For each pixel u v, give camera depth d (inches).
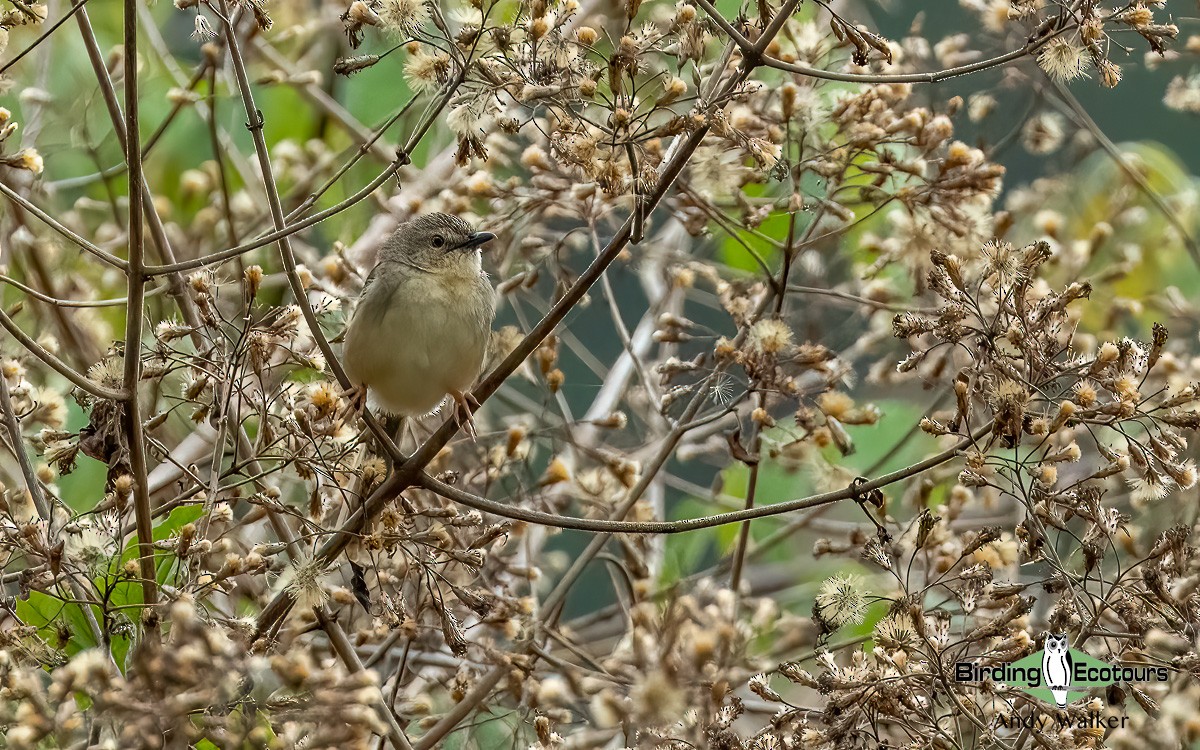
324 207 573.6
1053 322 313.3
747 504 438.9
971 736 329.7
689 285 511.5
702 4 322.3
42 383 478.0
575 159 329.4
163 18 601.6
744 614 481.4
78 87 531.5
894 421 530.6
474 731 425.1
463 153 326.3
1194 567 321.1
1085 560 309.6
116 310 535.8
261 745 263.1
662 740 289.7
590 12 464.4
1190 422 302.8
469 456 494.0
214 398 354.6
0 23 330.6
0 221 493.4
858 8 551.5
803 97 421.7
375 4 341.4
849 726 297.0
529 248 487.2
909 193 423.5
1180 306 555.8
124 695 255.4
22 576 299.4
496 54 325.4
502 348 466.6
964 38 506.3
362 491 351.9
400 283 430.0
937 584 339.6
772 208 435.2
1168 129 698.2
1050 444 339.9
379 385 438.3
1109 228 519.2
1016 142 490.0
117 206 526.6
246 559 322.0
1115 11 325.1
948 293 322.3
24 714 259.0
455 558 340.5
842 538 528.1
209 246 538.6
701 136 334.0
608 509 451.2
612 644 533.0
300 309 351.6
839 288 534.9
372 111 571.5
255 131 343.6
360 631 430.6
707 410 542.3
